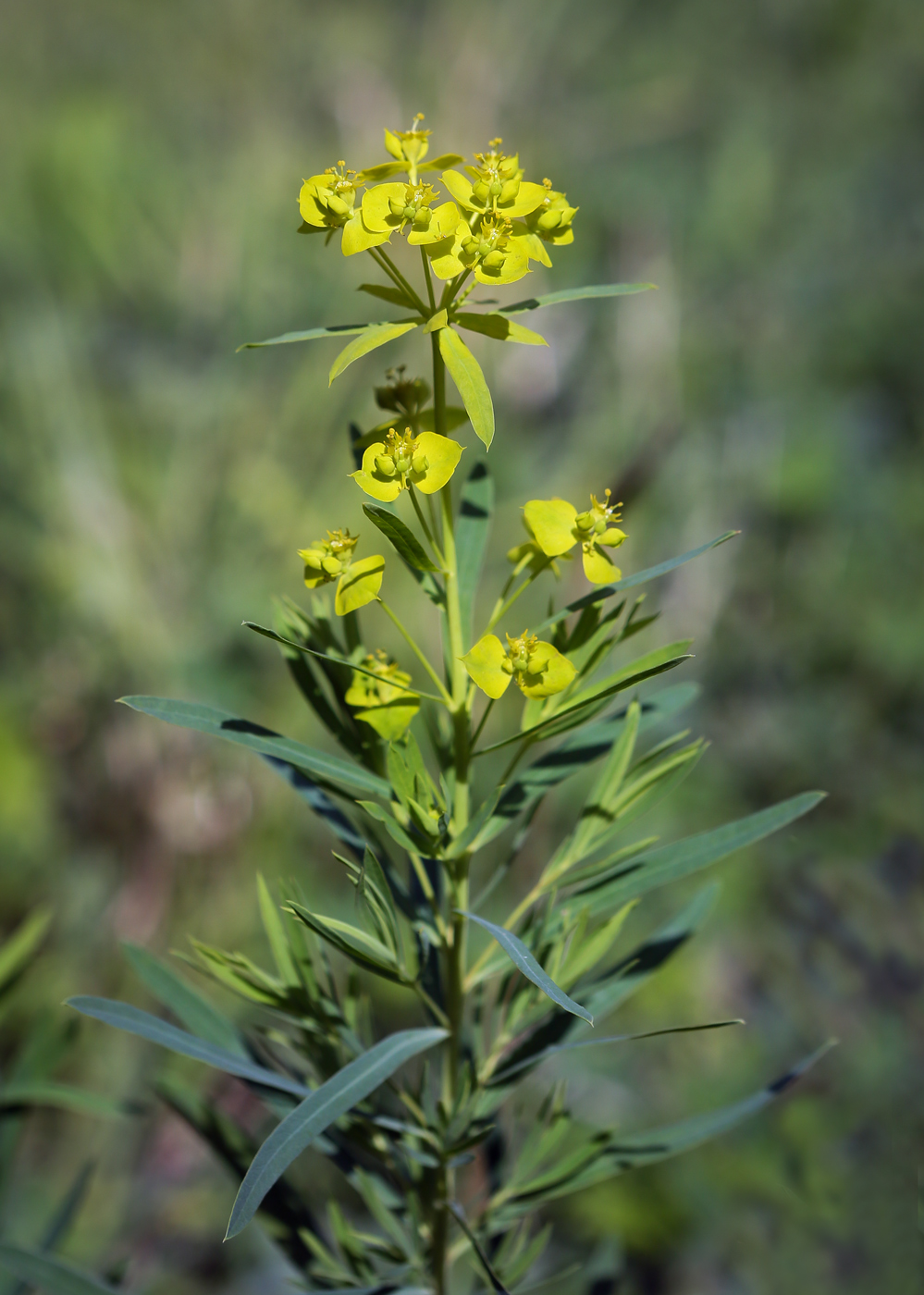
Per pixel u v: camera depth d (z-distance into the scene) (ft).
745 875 3.08
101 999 1.36
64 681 3.42
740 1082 2.74
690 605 4.00
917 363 5.03
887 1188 2.39
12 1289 1.66
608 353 4.56
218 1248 2.71
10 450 3.59
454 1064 1.47
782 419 4.69
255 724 1.36
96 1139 2.87
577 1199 2.62
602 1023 3.00
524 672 1.30
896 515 4.40
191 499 3.64
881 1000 2.67
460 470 3.97
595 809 1.50
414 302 1.34
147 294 4.29
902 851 2.89
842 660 3.92
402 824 1.39
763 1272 2.42
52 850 3.27
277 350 4.02
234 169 4.61
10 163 4.73
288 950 1.49
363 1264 1.55
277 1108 1.53
